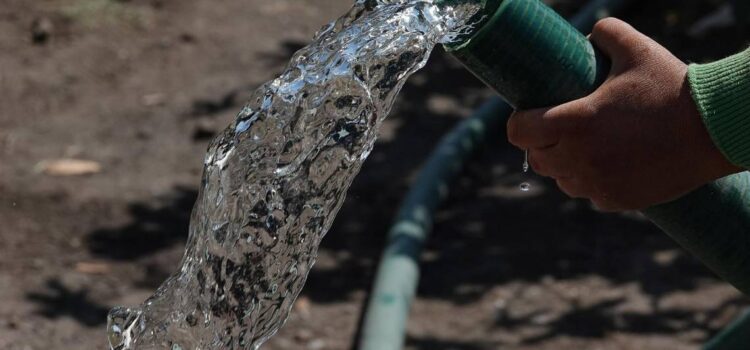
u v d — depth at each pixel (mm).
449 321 6465
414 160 8609
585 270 7059
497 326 6418
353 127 2697
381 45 2633
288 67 2766
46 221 7441
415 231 7141
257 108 2764
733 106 2412
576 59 2598
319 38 2797
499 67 2594
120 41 10586
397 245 6922
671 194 2541
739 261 2754
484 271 7047
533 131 2559
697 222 2701
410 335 6273
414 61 2633
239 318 2840
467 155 8430
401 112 9453
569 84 2602
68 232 7340
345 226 7605
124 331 2979
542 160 2611
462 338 6281
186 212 7715
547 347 6207
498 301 6699
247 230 2785
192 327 2885
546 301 6707
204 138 8852
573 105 2521
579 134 2518
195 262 2879
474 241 7414
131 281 6797
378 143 8875
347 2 11922
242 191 2777
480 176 8328
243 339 2859
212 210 2807
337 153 2721
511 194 8070
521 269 7078
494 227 7613
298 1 11867
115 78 9883
